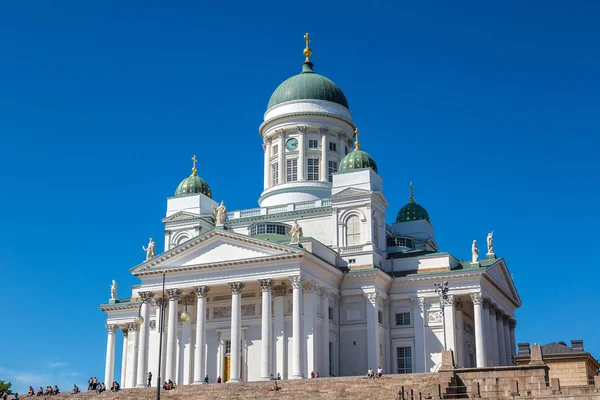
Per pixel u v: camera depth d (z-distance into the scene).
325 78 134.50
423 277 110.06
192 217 121.75
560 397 66.69
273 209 121.12
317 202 118.50
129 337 128.12
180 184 127.12
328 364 103.94
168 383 92.69
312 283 103.06
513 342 126.50
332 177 121.38
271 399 80.94
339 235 113.44
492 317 113.62
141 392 90.00
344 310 109.81
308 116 129.00
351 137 132.62
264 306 101.25
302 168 127.31
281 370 102.81
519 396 69.75
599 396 65.56
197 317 104.88
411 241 123.38
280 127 129.88
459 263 116.06
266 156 132.50
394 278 111.62
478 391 72.38
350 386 81.81
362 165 116.19
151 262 108.38
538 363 73.88
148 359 113.12
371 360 105.81
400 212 132.12
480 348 105.75
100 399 89.94
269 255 101.88
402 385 79.88
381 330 109.25
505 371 74.38
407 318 111.06
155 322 115.19
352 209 113.56
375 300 108.06
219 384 89.06
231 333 102.31
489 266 110.44
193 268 105.75
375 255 111.44
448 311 108.12
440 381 75.19
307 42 139.38
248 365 105.69
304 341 101.19
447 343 107.25
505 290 120.19
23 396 95.06
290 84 132.50
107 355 128.25
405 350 110.19
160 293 107.81
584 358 86.38
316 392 81.44
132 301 127.81
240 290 103.62
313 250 105.25
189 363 108.38
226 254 105.06
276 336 104.38
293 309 99.75
